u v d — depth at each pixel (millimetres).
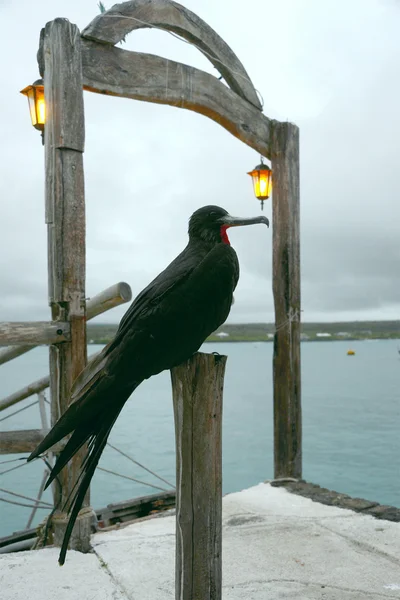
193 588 2014
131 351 2088
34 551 3574
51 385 3594
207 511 2035
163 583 3125
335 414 23953
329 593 3012
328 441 18094
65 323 3500
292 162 5434
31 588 3055
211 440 2037
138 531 3996
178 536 2041
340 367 63844
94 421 1954
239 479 13555
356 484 12984
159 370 2158
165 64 4430
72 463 3555
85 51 3916
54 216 3520
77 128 3578
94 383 2016
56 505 3604
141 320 2162
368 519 4137
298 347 5418
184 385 2021
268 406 27125
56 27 3533
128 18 4098
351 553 3545
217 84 4863
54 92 3533
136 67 4230
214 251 2428
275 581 3162
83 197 3625
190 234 2793
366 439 18281
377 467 14531
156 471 14562
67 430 1839
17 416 21141
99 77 3994
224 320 2426
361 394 32188
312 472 14180
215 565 2057
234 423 21922
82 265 3592
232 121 5047
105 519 5129
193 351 2260
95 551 3594
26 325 3379
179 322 2197
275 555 3523
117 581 3158
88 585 3102
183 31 4586
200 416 2020
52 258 3555
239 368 68062
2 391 36219
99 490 12969
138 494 12570
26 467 15195
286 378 5320
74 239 3559
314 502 4605
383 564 3383
